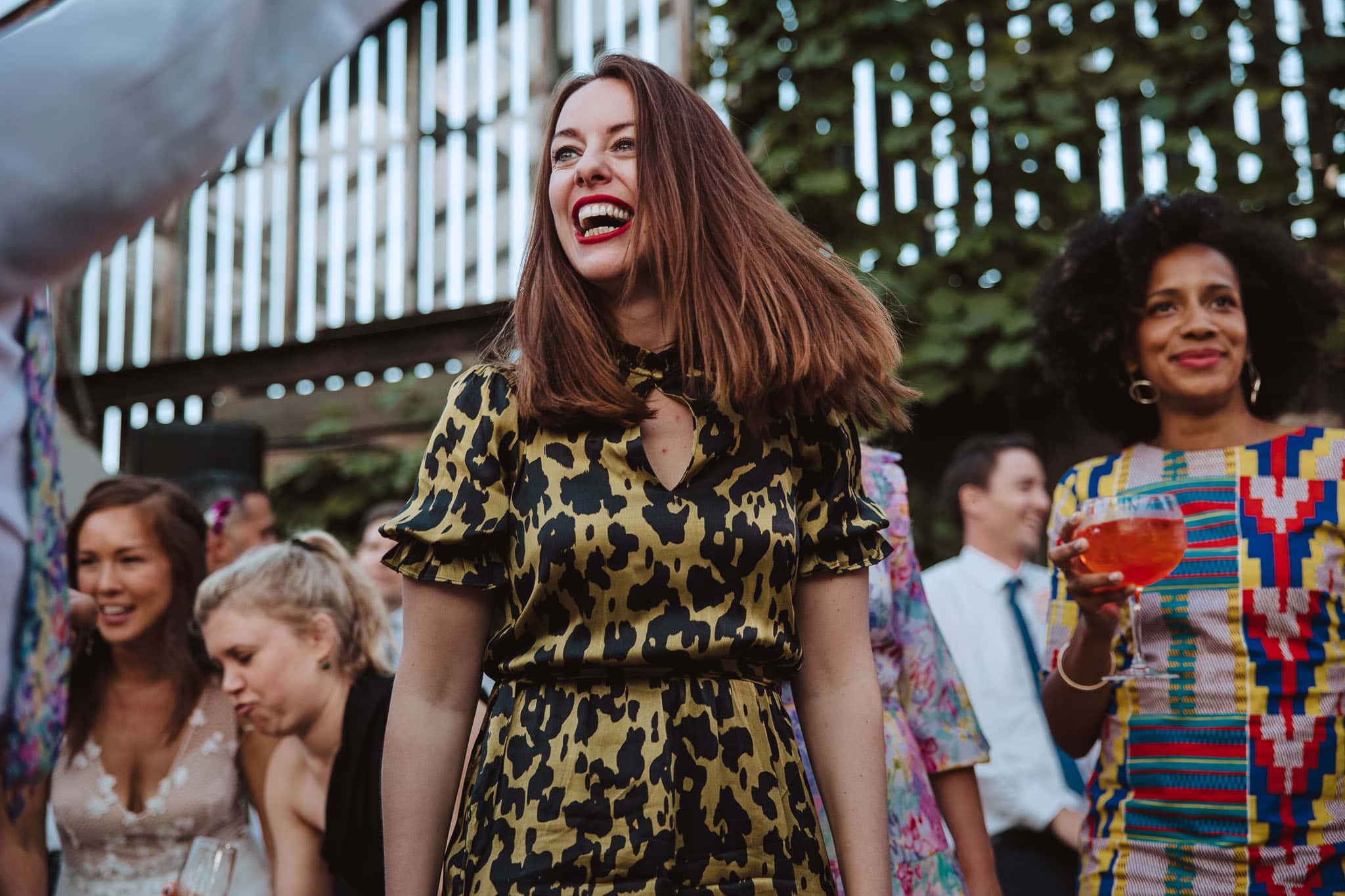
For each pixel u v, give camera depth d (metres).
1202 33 5.26
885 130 5.55
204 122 1.12
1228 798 2.05
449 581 1.39
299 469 6.66
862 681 1.48
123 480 2.76
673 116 1.52
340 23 1.14
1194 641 2.13
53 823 2.72
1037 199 5.33
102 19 1.11
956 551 5.13
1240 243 2.45
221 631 2.45
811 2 5.57
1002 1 5.48
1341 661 2.07
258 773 2.62
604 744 1.32
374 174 7.20
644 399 1.43
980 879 2.07
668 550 1.35
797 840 1.35
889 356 1.56
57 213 1.11
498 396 1.45
